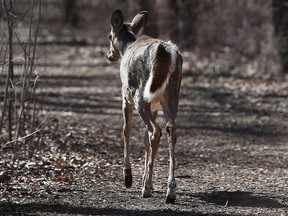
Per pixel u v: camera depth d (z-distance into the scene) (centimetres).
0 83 1617
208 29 2931
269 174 1271
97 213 987
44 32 4312
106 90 2386
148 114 1059
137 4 3155
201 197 1092
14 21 1309
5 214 969
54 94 2233
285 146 1559
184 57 2958
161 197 1087
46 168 1245
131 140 1586
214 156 1438
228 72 2639
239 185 1180
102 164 1306
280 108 2047
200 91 2303
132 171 1276
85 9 4925
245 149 1517
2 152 1319
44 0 5103
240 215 988
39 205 1022
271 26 2686
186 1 3002
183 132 1708
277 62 2650
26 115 1498
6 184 1127
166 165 1338
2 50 1425
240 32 2802
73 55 3356
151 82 1030
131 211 998
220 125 1808
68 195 1085
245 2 2859
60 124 1689
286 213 1002
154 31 3070
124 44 1240
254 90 2316
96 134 1619
